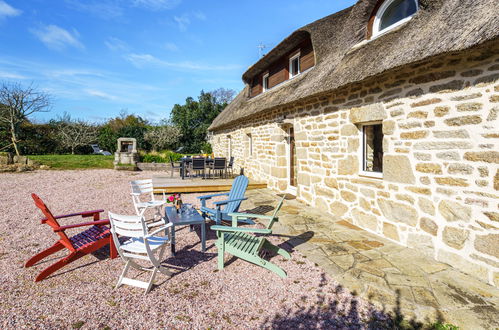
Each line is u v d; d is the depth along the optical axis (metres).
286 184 7.84
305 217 5.28
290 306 2.57
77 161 14.99
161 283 3.05
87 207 6.50
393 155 3.96
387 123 4.05
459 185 3.10
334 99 5.27
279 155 7.76
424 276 2.96
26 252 3.86
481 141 2.89
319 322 2.34
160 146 21.34
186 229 4.94
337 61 5.07
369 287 2.76
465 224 3.04
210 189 8.29
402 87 3.79
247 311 2.52
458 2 3.17
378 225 4.27
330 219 5.14
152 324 2.35
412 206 3.68
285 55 8.21
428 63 3.38
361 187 4.64
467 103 3.01
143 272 3.32
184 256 3.76
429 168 3.44
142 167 14.26
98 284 3.02
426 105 3.46
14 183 9.55
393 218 3.98
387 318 2.32
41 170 12.93
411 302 2.49
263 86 10.00
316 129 5.87
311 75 5.85
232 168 12.07
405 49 3.43
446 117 3.23
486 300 2.51
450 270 3.09
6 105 15.11
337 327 2.27
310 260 3.45
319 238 4.17
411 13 4.54
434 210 3.38
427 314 2.33
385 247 3.78
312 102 5.99
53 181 10.20
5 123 15.69
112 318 2.43
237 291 2.86
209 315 2.47
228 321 2.39
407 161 3.74
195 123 26.78
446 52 2.79
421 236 3.55
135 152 14.40
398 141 3.88
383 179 4.15
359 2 5.04
